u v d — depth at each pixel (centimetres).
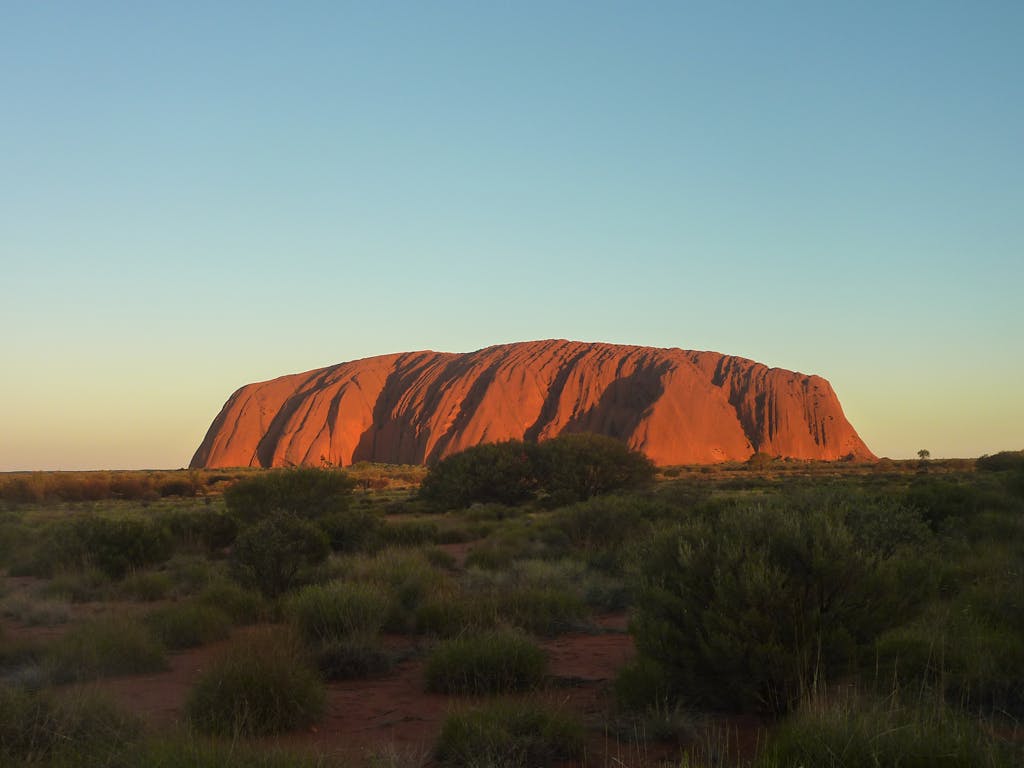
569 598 1264
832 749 495
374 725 727
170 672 971
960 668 721
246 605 1327
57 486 7569
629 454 5066
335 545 2272
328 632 1014
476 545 2292
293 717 709
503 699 716
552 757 596
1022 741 568
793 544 709
